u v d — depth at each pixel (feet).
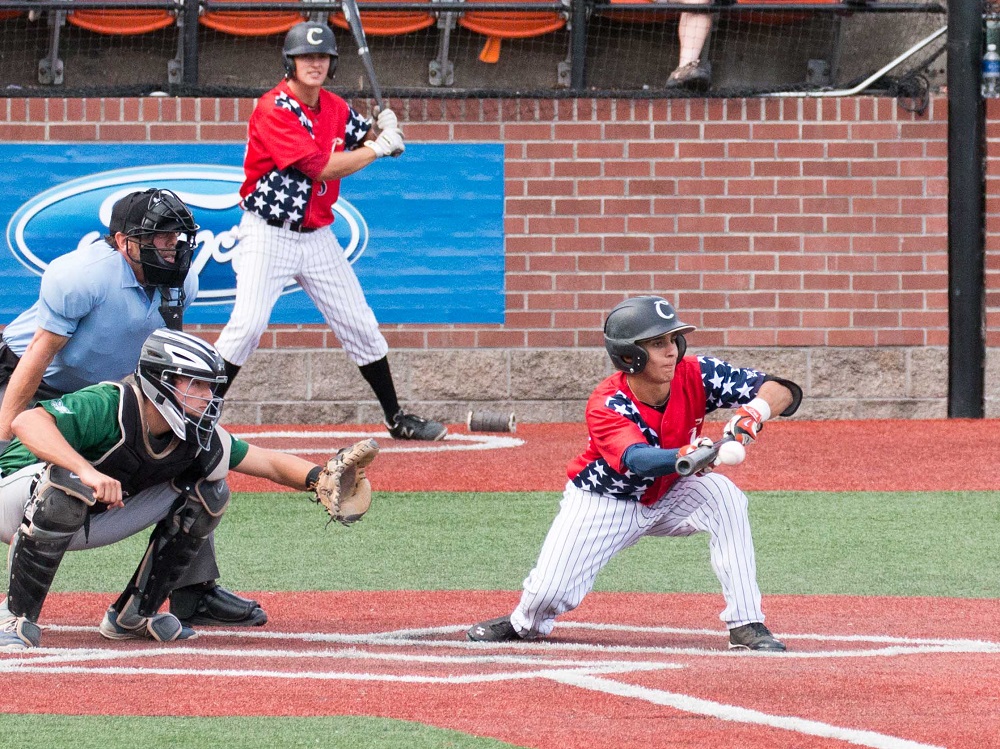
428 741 40.52
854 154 135.03
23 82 144.56
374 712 43.93
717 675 49.32
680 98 134.31
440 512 89.92
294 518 88.43
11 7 134.72
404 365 134.62
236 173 131.64
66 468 51.13
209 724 42.42
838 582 72.28
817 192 135.03
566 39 146.00
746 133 134.62
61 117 131.34
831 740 40.70
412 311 134.31
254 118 104.22
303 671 50.11
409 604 66.59
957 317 136.05
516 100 133.90
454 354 134.62
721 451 50.83
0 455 57.47
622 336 53.06
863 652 54.60
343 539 82.64
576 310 134.82
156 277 58.85
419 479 100.63
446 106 133.59
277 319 133.59
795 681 48.29
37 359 57.88
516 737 40.96
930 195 135.64
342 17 140.97
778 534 84.02
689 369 55.11
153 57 147.13
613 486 55.88
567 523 56.70
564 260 134.62
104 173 131.64
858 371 136.05
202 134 131.75
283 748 39.91
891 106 134.92
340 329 113.39
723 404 55.36
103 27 141.28
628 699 45.44
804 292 135.44
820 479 101.04
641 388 54.75
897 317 136.05
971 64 134.92
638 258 134.82
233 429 130.11
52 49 143.74
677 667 50.75
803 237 135.23
